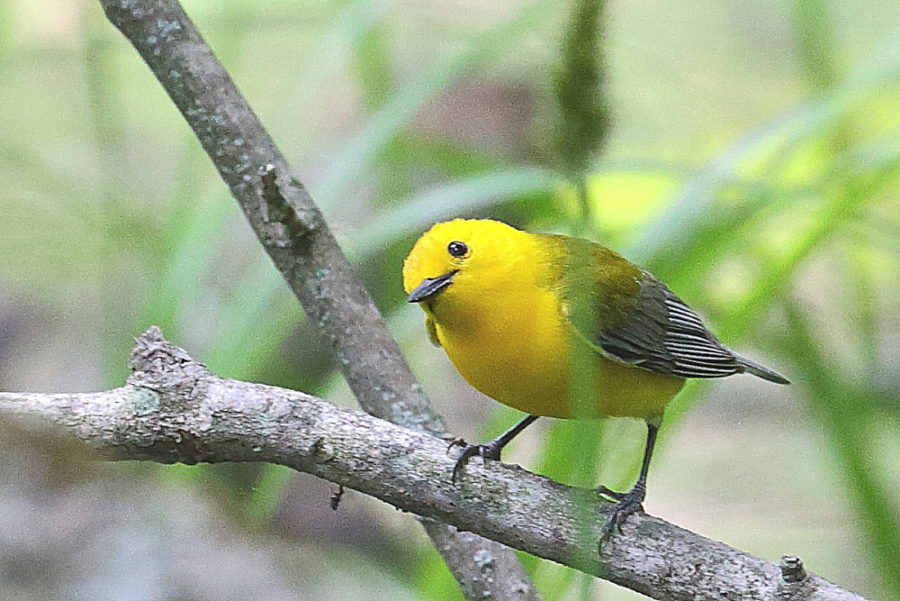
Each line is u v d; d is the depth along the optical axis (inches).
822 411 160.9
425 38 167.0
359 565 164.1
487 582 157.5
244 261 167.8
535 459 158.4
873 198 163.6
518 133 168.6
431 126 169.3
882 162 159.8
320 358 169.0
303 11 163.6
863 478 160.6
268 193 157.2
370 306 158.1
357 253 159.9
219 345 160.1
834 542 168.1
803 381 160.9
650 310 159.2
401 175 165.0
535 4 159.9
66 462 144.9
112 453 155.2
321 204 159.9
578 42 153.5
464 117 169.2
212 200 160.6
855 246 162.9
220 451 155.3
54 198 167.2
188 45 157.8
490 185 159.9
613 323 158.7
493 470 155.6
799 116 160.2
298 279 157.9
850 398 161.2
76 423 155.0
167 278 160.4
